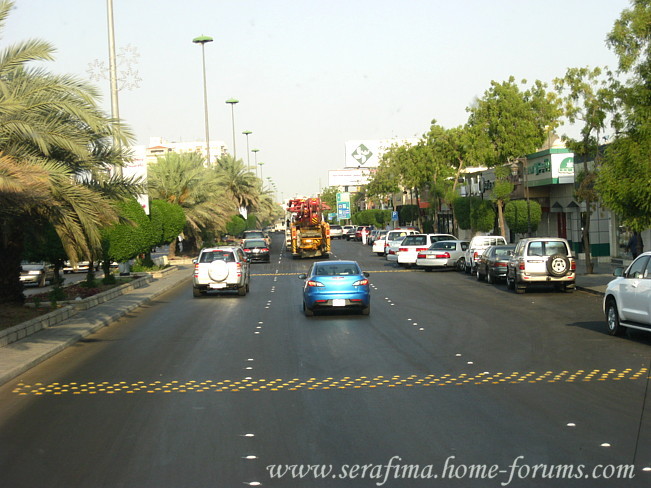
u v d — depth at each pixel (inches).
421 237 1633.9
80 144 652.7
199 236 2235.5
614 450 289.3
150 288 1195.3
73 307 832.3
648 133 709.3
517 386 415.5
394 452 291.6
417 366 484.7
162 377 467.8
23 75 671.1
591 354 517.3
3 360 520.7
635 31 758.5
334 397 396.8
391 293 1031.0
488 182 1999.3
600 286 1017.5
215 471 271.1
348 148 5211.6
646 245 1240.2
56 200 646.5
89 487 256.7
